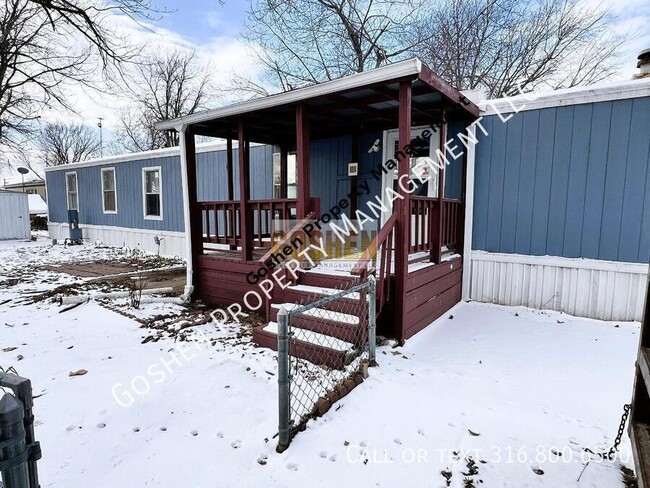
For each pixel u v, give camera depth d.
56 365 3.20
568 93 4.47
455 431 2.18
